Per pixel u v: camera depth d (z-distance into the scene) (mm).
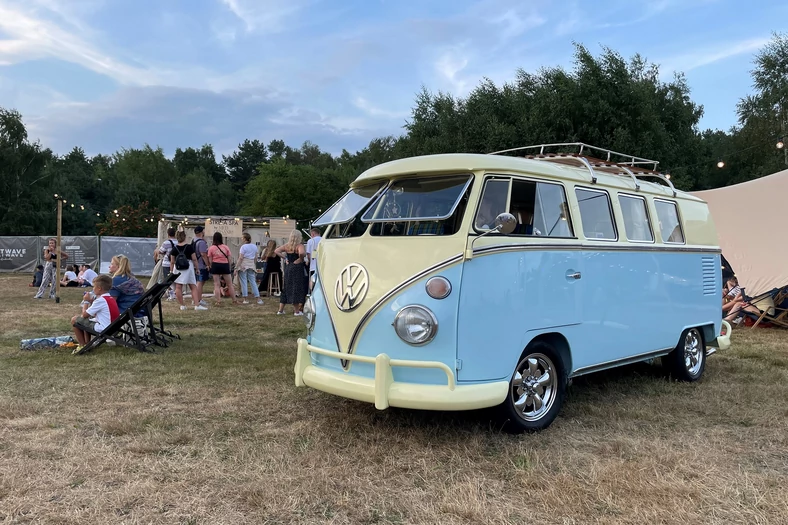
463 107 27688
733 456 4148
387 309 4164
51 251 14547
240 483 3553
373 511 3250
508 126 24859
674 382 6289
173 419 4707
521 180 4574
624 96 22844
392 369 4086
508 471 3799
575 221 4930
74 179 59500
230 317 10797
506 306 4242
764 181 11703
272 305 12867
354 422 4707
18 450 4020
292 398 5387
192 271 11844
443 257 4086
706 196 12562
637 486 3535
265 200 50125
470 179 4336
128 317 7383
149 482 3521
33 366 6512
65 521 3057
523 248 4391
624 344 5434
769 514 3262
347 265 4500
